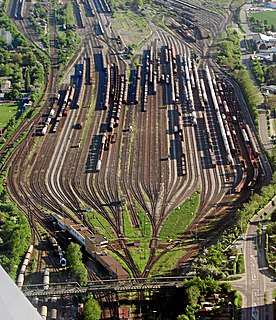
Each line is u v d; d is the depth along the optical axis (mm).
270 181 170750
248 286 124125
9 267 133375
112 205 161500
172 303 123062
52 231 151000
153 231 149500
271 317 115125
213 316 116562
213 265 129875
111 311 121688
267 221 148250
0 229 146250
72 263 132125
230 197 163750
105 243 141750
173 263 136500
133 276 132125
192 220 153625
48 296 124375
